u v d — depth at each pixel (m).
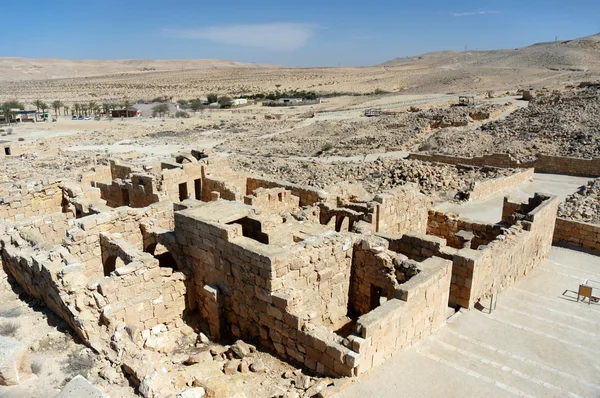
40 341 15.18
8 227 21.45
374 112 104.38
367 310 20.33
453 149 57.38
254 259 17.17
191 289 20.12
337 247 19.28
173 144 85.31
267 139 86.62
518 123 63.09
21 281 19.05
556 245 28.78
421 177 44.47
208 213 20.19
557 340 17.75
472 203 37.72
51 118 137.50
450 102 102.81
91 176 36.09
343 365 14.71
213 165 34.16
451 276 20.05
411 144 66.38
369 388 14.23
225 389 14.41
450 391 14.30
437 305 17.94
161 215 23.88
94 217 21.28
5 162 58.78
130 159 57.50
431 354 16.36
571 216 30.56
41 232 22.70
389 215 26.06
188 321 20.02
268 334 17.53
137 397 12.83
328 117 112.12
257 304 17.58
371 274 19.73
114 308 16.91
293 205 30.02
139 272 18.06
